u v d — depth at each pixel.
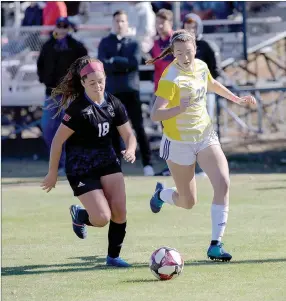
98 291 15.88
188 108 18.30
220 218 18.27
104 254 19.72
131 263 18.55
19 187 33.00
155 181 33.41
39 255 19.75
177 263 16.58
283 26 43.47
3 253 20.08
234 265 17.88
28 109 45.50
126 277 17.08
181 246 20.33
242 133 45.38
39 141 45.50
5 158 42.22
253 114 47.97
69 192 31.39
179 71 18.17
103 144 17.77
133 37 36.03
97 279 16.95
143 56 40.69
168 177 34.72
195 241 21.00
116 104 17.73
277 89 37.88
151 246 20.44
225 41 41.66
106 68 33.81
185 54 17.92
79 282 16.73
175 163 18.73
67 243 21.30
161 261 16.53
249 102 19.58
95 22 42.00
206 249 19.86
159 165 39.22
